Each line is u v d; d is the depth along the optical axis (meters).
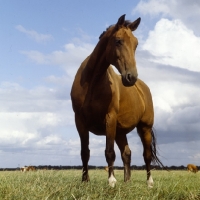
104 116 6.95
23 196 4.80
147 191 6.11
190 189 6.77
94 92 6.82
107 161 6.88
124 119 7.95
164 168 9.12
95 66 6.82
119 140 8.55
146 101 8.91
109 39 6.66
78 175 7.63
